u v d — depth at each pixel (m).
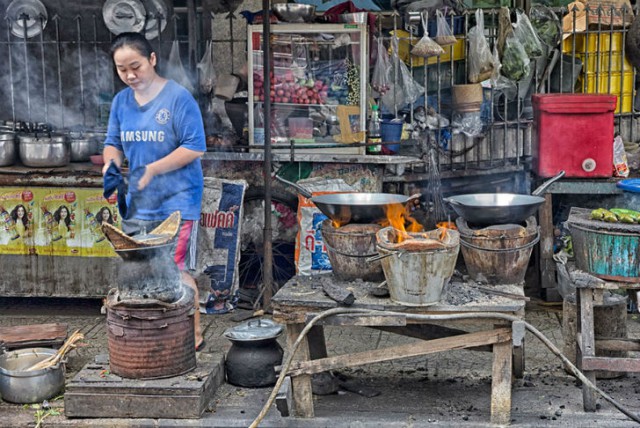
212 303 6.14
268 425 4.29
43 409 4.46
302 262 6.17
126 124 4.92
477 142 6.79
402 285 4.18
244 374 4.71
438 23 6.56
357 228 4.51
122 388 4.32
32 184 6.03
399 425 4.23
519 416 4.32
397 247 4.12
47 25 6.93
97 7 6.89
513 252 4.39
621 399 4.55
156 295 4.38
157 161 4.84
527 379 4.86
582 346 4.36
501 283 4.47
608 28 6.78
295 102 6.18
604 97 6.04
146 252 4.33
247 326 4.81
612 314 4.82
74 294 6.14
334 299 4.27
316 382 4.69
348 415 4.39
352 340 5.61
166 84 4.89
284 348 5.36
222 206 6.11
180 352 4.45
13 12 6.80
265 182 5.97
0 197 6.07
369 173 6.14
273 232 6.43
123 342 4.38
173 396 4.30
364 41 6.06
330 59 6.13
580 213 4.77
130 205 5.00
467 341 4.22
